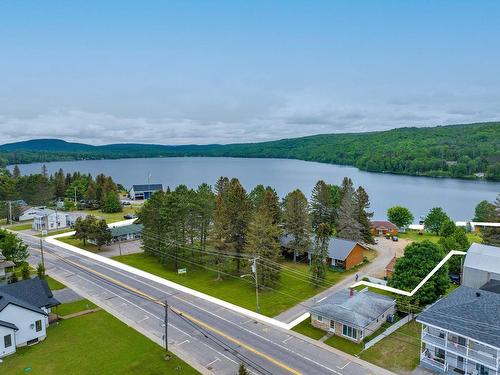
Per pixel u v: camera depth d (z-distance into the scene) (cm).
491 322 3262
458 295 3816
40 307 4138
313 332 4066
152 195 6875
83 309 4591
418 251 4656
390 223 9362
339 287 5406
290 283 5588
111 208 11569
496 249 5172
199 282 5609
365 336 3941
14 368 3338
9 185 11981
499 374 3069
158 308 4644
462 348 3269
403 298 4447
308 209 6838
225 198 6888
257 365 3406
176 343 3797
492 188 19012
